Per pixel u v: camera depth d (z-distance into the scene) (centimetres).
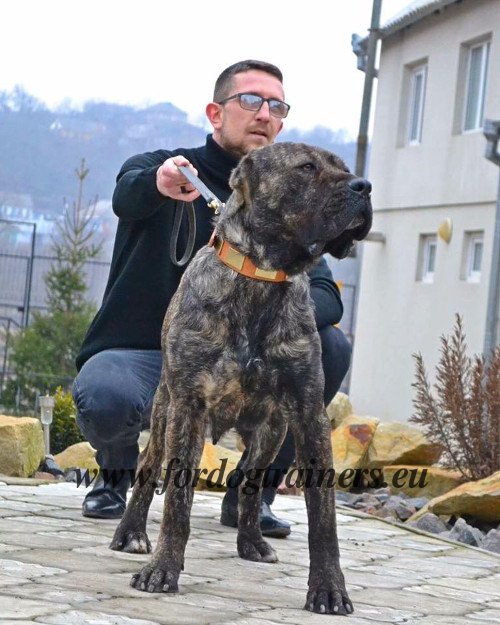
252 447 532
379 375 1828
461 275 1622
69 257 2186
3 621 365
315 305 592
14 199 5691
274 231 453
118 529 527
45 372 1866
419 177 1753
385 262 1847
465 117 1664
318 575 436
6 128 6178
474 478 879
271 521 604
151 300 602
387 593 483
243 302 454
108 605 405
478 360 909
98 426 577
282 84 615
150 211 565
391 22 1819
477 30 1611
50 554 498
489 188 1561
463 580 531
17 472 793
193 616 400
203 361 455
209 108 614
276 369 455
